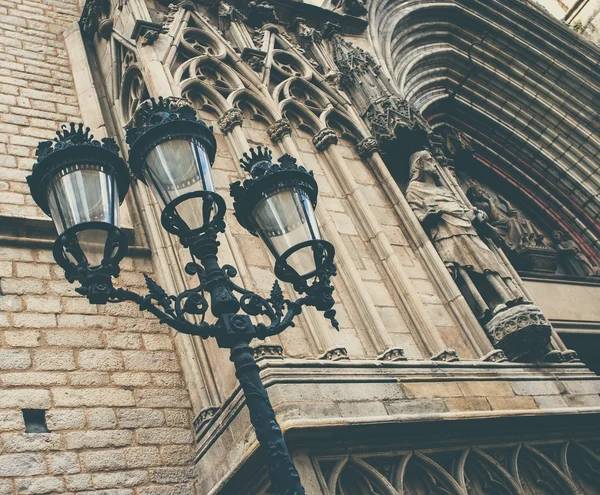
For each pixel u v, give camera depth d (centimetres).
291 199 519
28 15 1087
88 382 699
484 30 1452
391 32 1316
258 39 1058
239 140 866
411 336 800
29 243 773
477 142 1418
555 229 1383
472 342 827
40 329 714
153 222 835
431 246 900
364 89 1058
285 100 969
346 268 810
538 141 1437
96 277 442
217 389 704
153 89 873
